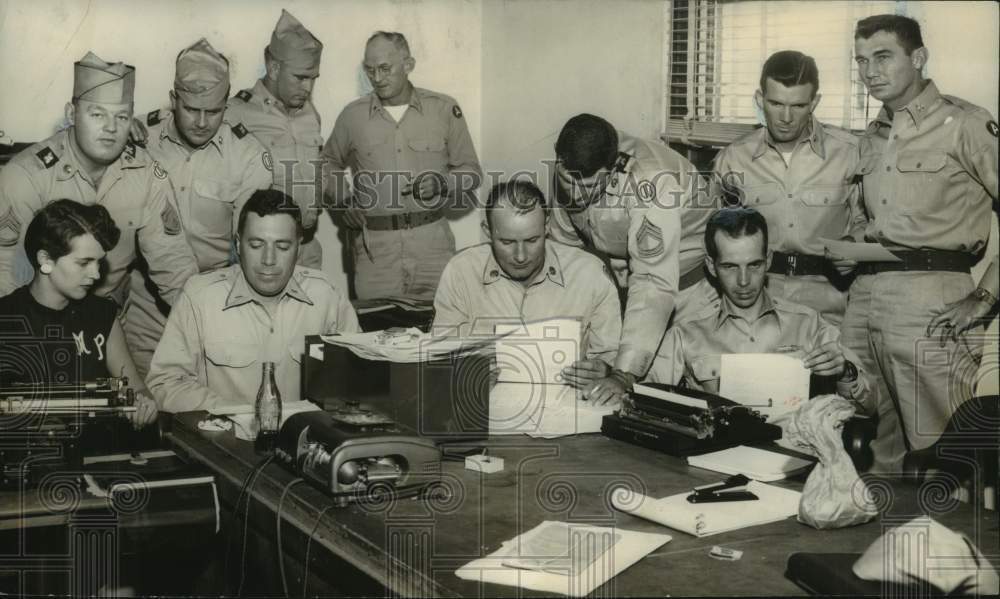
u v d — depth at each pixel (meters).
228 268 4.20
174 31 4.41
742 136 4.10
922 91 3.65
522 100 5.09
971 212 3.61
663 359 4.10
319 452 2.53
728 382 3.36
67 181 4.21
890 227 3.72
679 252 4.13
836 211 3.88
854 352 3.86
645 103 4.49
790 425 2.36
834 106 3.90
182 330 4.14
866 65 3.73
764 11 4.05
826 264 3.89
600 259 4.32
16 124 4.17
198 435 3.19
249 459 2.87
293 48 4.64
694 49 4.27
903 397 3.73
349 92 4.87
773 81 3.87
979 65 3.56
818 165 3.88
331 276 4.91
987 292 3.61
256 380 4.19
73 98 4.23
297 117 4.73
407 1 5.00
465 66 5.25
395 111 4.94
